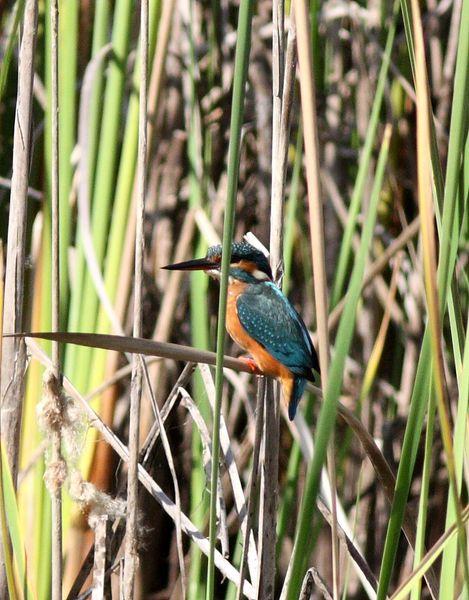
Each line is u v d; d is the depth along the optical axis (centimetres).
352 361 1177
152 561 1124
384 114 1198
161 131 1164
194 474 940
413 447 510
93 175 868
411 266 1186
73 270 966
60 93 833
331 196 1113
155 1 866
